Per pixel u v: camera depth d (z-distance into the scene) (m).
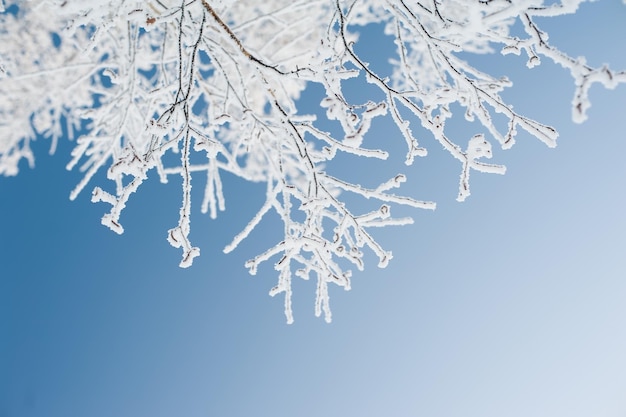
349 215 2.24
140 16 1.98
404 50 2.34
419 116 2.03
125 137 4.55
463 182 2.08
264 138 3.01
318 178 2.24
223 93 3.34
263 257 2.21
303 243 2.18
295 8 3.24
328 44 2.13
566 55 1.51
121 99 3.27
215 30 2.47
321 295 2.45
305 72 2.11
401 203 2.22
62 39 4.96
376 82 2.01
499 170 2.05
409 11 1.98
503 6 1.49
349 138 1.88
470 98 2.12
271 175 3.27
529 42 1.91
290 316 2.30
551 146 1.92
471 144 2.01
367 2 4.23
